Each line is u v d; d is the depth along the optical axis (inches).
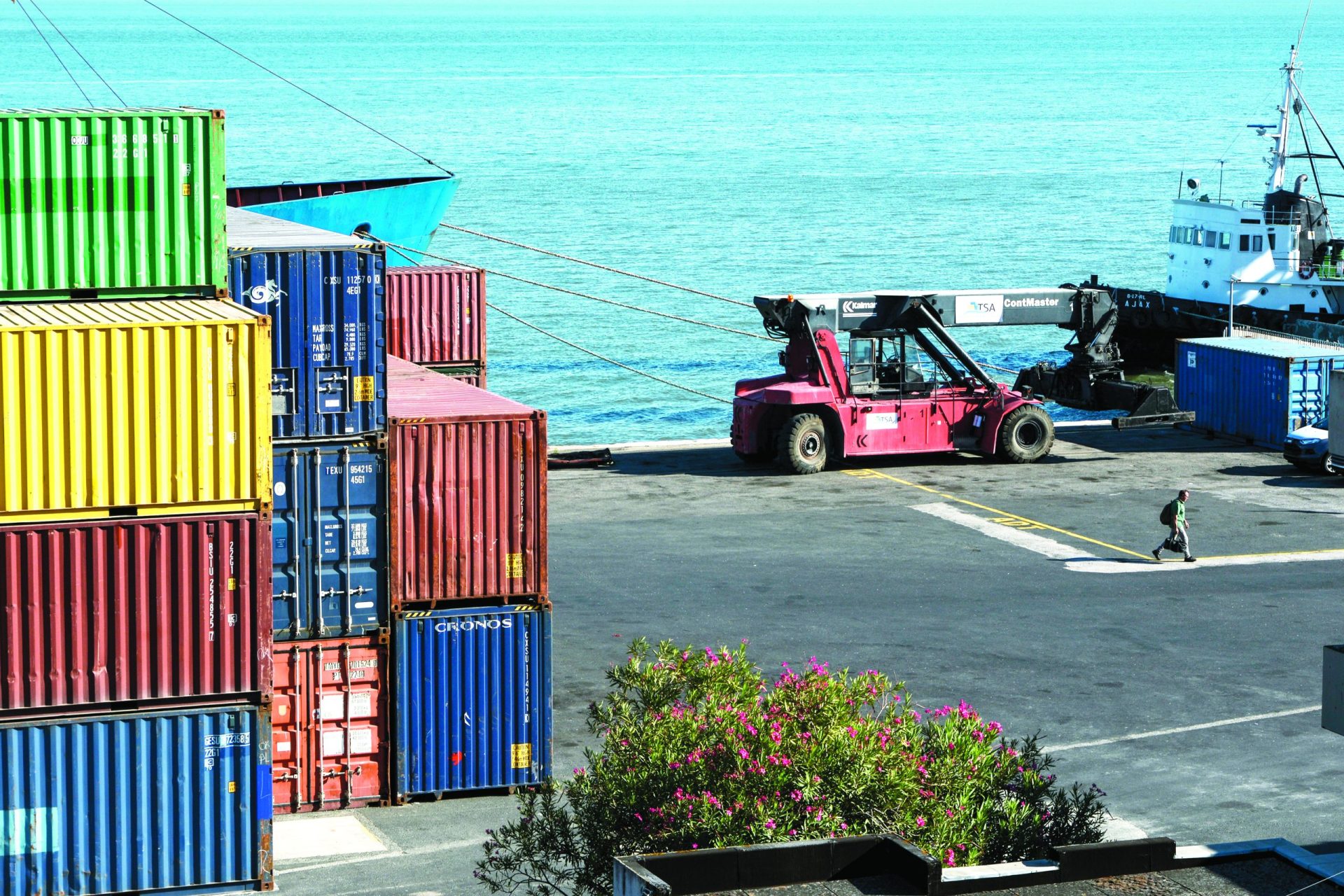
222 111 1098.7
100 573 940.6
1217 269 3548.2
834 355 2356.1
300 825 1186.6
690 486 2303.2
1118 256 5733.3
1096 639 1578.5
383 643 1213.7
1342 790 1202.6
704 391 3715.6
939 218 6712.6
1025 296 2452.0
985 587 1765.5
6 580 927.7
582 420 3435.0
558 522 2078.0
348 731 1216.8
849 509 2144.4
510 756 1246.3
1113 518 2094.0
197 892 975.6
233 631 964.6
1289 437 2388.0
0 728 931.3
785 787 842.2
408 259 3034.0
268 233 1475.1
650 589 1752.0
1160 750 1289.4
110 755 953.5
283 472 1187.9
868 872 711.1
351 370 1219.9
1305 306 3491.6
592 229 6284.5
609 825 883.4
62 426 927.7
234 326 948.6
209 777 970.1
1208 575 1820.9
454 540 1222.9
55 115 1071.6
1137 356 3789.4
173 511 953.5
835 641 1565.0
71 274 1089.4
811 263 5511.8
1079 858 710.5
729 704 912.3
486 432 1219.9
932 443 2401.6
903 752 866.1
